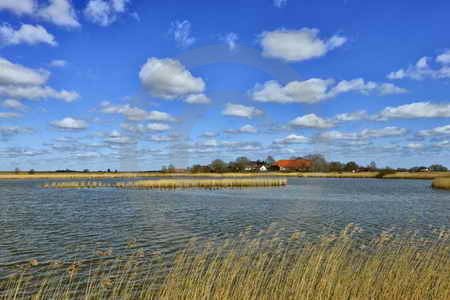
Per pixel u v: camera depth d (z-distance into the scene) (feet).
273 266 40.68
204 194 168.04
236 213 97.91
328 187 224.33
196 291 29.22
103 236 65.98
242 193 174.19
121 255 51.19
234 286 31.73
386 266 36.88
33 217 93.50
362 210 105.29
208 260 44.83
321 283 30.71
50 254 52.60
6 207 118.42
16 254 52.85
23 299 34.86
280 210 104.12
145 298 34.01
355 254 45.37
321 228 72.49
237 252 47.78
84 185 248.32
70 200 144.05
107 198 150.61
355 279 33.01
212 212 100.01
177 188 212.84
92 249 55.47
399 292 31.63
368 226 76.02
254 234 65.72
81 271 43.68
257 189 204.33
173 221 83.82
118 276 41.09
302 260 40.83
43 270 44.24
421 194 169.48
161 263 45.62
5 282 39.96
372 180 342.85
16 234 68.69
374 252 46.37
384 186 239.50
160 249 54.44
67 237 65.41
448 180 217.77
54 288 37.91
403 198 147.23
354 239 59.98
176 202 129.49
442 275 33.12
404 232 67.51
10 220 87.92
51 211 106.83
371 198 147.13
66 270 44.06
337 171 369.71
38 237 65.57
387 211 103.50
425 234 65.67
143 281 39.09
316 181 324.19
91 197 157.48
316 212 100.37
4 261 48.93
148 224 79.56
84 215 96.94
